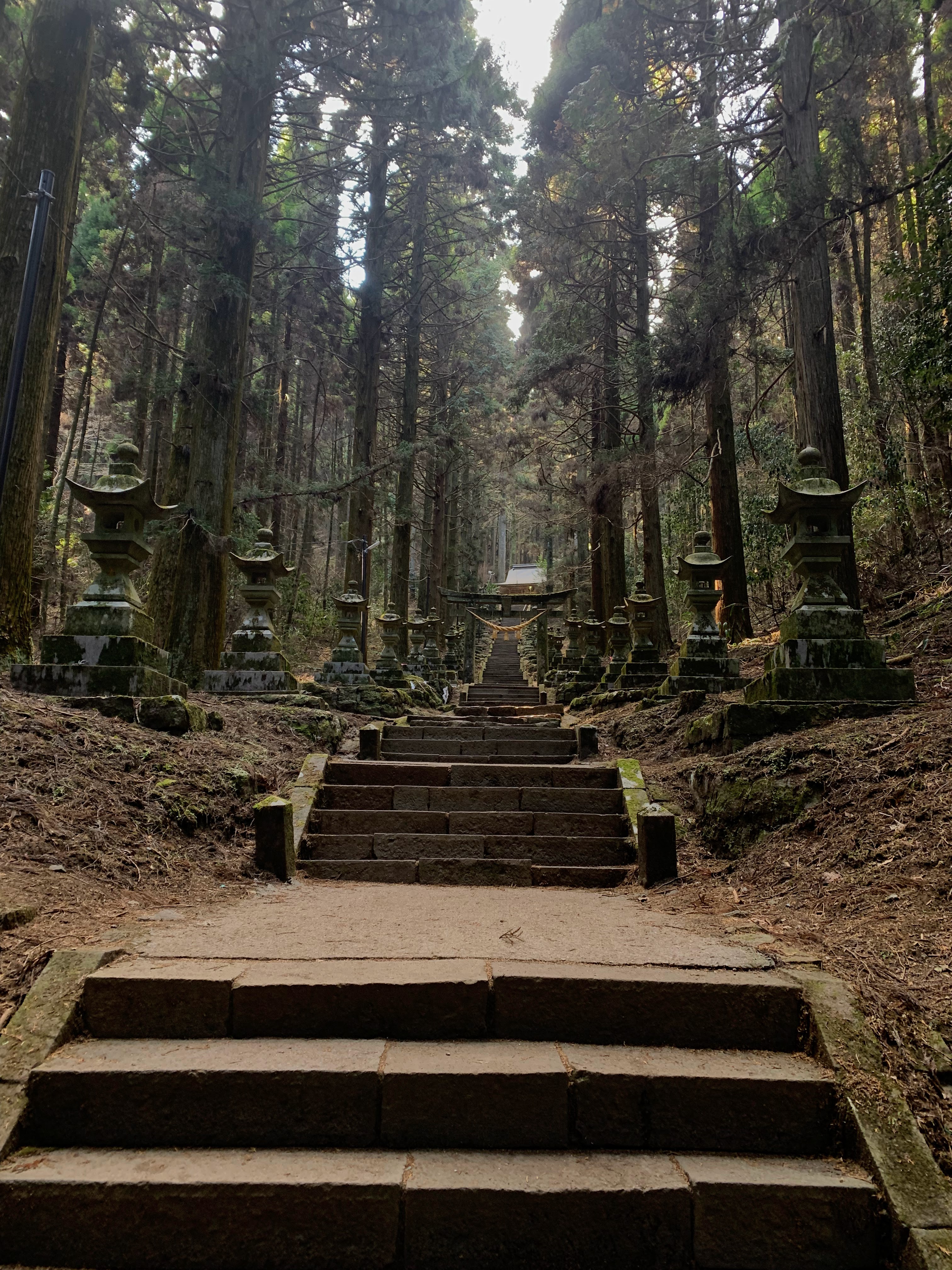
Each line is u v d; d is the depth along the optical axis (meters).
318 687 9.72
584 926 3.41
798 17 8.41
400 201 21.34
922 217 8.16
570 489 18.50
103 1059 2.26
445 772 6.15
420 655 18.45
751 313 10.27
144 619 5.66
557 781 6.11
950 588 8.72
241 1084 2.18
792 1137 2.18
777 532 13.76
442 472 26.02
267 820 4.49
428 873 4.77
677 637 20.36
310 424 32.12
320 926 3.35
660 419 18.00
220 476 10.38
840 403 9.05
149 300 17.44
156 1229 1.89
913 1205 1.89
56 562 15.79
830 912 3.28
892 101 13.48
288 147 19.36
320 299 20.81
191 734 5.43
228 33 11.14
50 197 5.57
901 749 4.23
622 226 14.36
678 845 4.81
